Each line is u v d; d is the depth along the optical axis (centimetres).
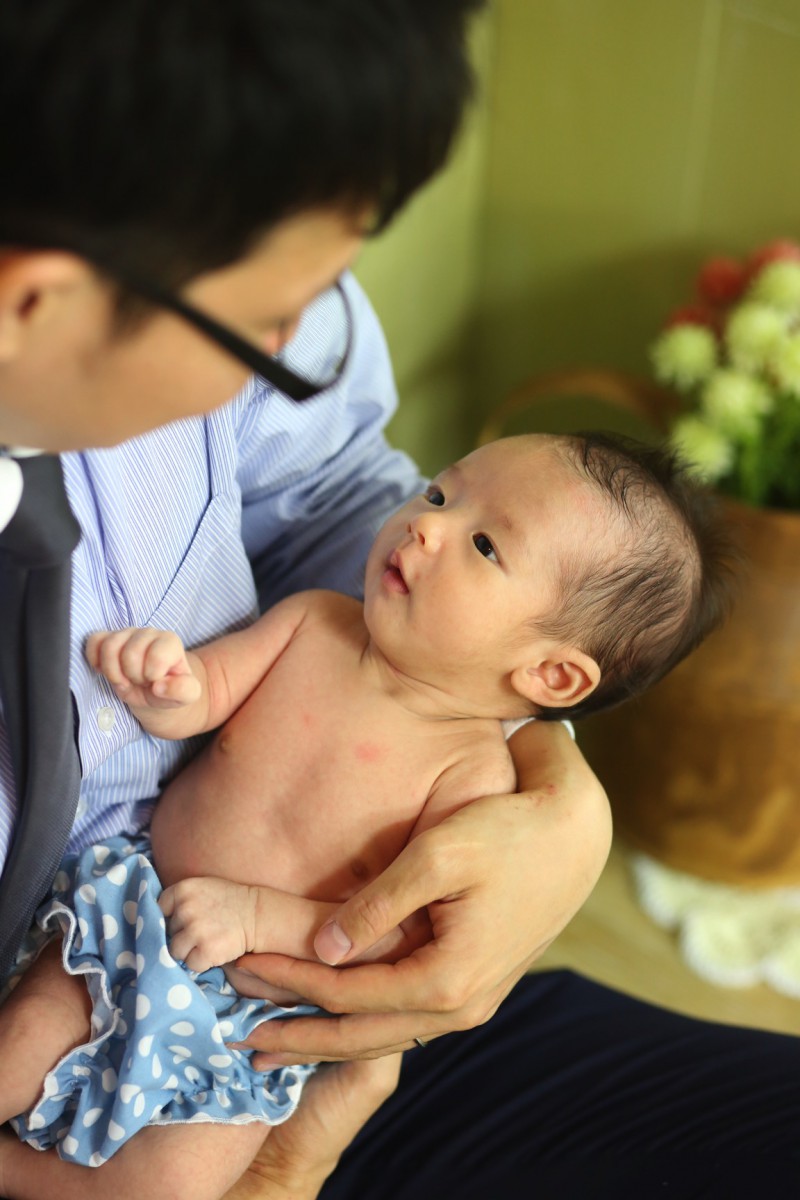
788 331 156
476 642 84
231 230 43
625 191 196
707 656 161
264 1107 75
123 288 44
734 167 184
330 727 84
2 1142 74
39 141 39
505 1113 92
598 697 94
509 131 203
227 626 88
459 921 72
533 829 76
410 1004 72
